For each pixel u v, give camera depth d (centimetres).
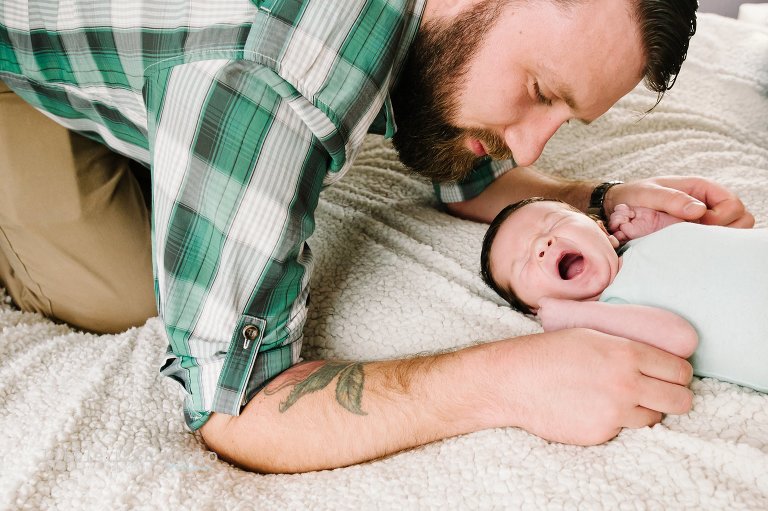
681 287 74
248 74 67
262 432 74
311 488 69
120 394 89
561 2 64
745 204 110
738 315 70
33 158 101
